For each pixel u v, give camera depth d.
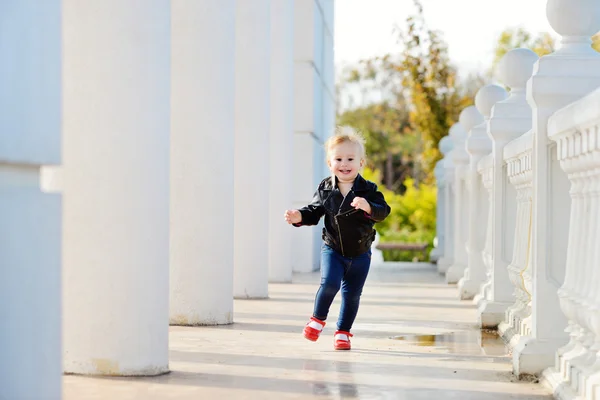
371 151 57.25
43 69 3.45
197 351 7.61
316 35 19.62
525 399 5.73
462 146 15.81
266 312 10.73
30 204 3.38
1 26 3.16
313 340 7.94
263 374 6.52
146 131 6.29
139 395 5.71
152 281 6.39
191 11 9.06
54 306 3.54
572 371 5.61
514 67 10.03
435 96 27.81
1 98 3.16
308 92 18.94
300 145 19.02
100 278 6.32
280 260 15.54
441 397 5.76
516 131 9.87
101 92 6.23
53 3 3.52
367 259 8.00
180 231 9.30
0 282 3.20
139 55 6.27
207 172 9.20
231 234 9.48
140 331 6.37
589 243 5.64
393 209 38.16
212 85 9.13
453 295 13.45
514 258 9.04
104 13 6.24
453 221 18.36
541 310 6.55
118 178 6.25
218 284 9.41
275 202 15.51
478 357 7.44
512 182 9.07
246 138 12.41
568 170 6.07
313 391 5.90
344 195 7.93
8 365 3.25
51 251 3.52
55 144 3.54
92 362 6.38
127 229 6.29
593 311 5.26
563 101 6.60
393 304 12.02
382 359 7.28
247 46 12.56
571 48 6.71
